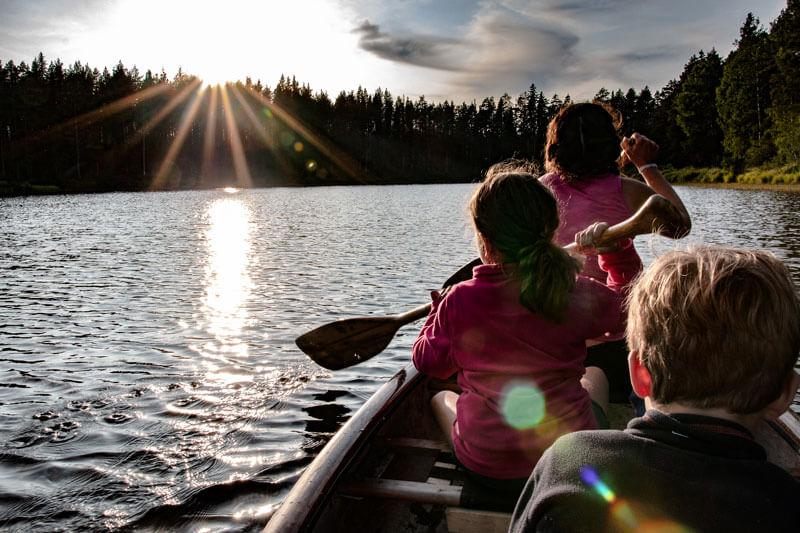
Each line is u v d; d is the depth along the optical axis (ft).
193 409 14.29
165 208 102.12
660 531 2.72
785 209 76.79
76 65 258.57
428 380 10.12
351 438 7.23
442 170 333.21
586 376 7.51
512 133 341.62
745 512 2.62
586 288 5.80
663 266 3.13
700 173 179.52
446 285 10.75
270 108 294.66
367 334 11.64
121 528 9.66
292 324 22.39
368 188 225.76
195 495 10.55
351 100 358.02
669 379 2.92
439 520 6.54
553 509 3.05
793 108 140.97
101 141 216.74
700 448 2.79
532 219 5.35
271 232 59.72
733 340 2.76
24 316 23.94
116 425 13.42
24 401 14.78
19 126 191.11
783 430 7.59
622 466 2.87
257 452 12.16
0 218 79.61
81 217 81.56
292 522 5.52
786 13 141.69
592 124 8.16
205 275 33.94
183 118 261.03
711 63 191.72
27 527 9.67
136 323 22.70
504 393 5.59
